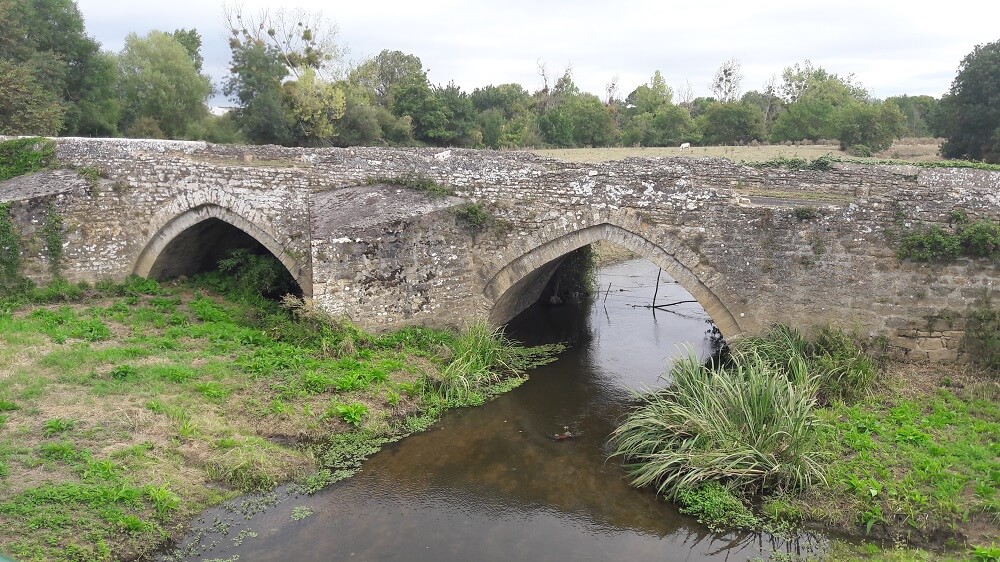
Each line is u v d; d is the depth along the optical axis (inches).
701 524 384.2
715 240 579.8
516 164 634.2
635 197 597.6
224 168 694.5
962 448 413.7
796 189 718.5
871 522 364.5
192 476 400.8
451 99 2041.1
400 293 631.2
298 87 1642.5
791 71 2608.3
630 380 621.6
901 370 533.6
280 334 612.1
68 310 639.1
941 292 529.3
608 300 948.6
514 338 749.3
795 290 565.6
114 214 719.1
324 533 373.7
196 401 478.9
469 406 555.2
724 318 590.9
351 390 530.6
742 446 410.0
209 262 818.8
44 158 741.3
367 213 636.1
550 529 385.7
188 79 1669.5
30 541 317.7
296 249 687.1
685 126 2117.4
